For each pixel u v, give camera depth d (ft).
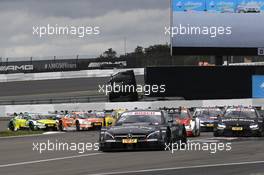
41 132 390.21
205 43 587.27
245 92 622.95
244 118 311.47
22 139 318.86
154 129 217.77
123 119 231.09
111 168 166.20
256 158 190.60
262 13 585.63
